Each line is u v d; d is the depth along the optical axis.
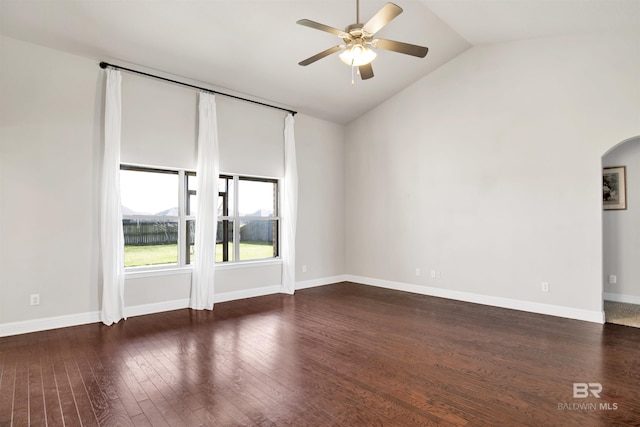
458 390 2.55
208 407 2.33
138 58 4.21
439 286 5.54
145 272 4.51
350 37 2.96
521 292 4.69
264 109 5.72
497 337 3.67
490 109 4.95
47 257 3.86
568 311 4.31
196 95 4.97
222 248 5.36
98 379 2.73
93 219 4.13
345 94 5.79
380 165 6.33
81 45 3.88
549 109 4.45
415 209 5.83
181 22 3.76
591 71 4.14
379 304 5.08
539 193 4.52
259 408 2.32
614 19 3.73
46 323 3.85
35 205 3.79
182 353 3.26
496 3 3.73
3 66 3.61
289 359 3.12
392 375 2.80
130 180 4.52
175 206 4.88
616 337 3.62
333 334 3.79
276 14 3.85
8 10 3.32
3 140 3.62
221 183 5.36
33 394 2.50
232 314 4.57
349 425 2.12
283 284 5.89
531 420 2.17
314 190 6.45
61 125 3.94
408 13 4.14
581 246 4.21
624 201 4.89
